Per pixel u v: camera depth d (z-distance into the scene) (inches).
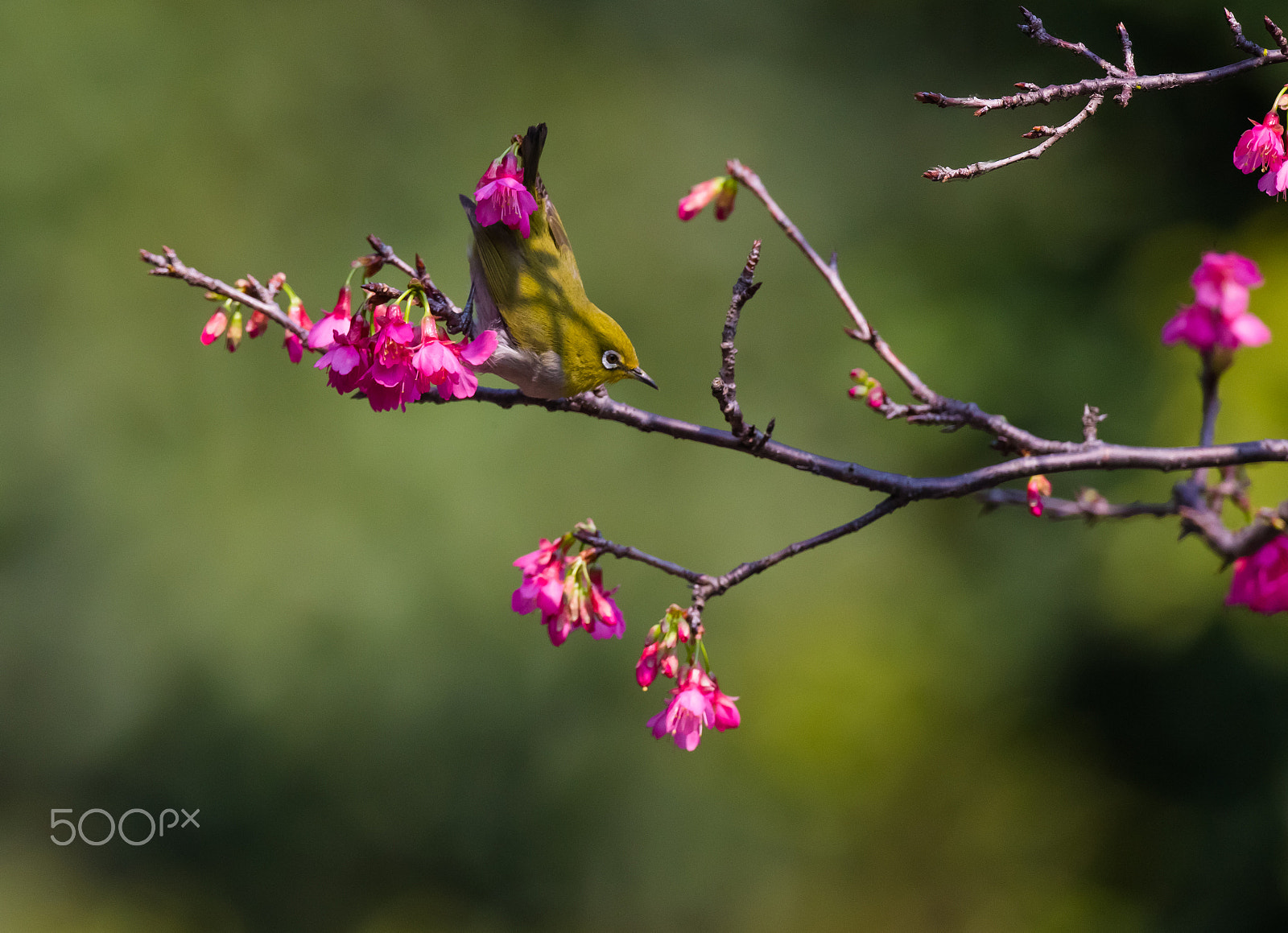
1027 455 161.3
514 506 581.9
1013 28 639.8
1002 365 604.4
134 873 586.2
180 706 569.6
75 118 608.1
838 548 620.1
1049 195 625.9
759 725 594.9
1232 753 545.0
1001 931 570.9
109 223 602.9
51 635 568.4
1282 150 142.0
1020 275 628.4
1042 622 594.9
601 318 187.8
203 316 603.2
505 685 575.8
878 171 674.2
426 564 565.0
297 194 632.4
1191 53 573.0
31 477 574.2
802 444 630.5
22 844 579.8
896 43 684.1
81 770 583.2
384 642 560.7
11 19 612.1
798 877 602.9
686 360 636.7
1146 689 568.7
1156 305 561.9
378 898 606.9
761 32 705.0
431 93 665.6
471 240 190.1
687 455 621.6
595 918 607.2
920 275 645.9
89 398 580.4
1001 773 599.2
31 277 591.2
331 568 559.8
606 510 596.1
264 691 561.0
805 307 650.2
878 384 162.2
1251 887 513.3
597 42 706.8
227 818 584.1
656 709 597.9
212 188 618.8
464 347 141.3
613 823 599.8
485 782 587.5
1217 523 186.9
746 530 607.2
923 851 596.7
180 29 640.4
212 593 557.3
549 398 191.6
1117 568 501.0
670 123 679.7
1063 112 615.2
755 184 149.2
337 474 578.2
